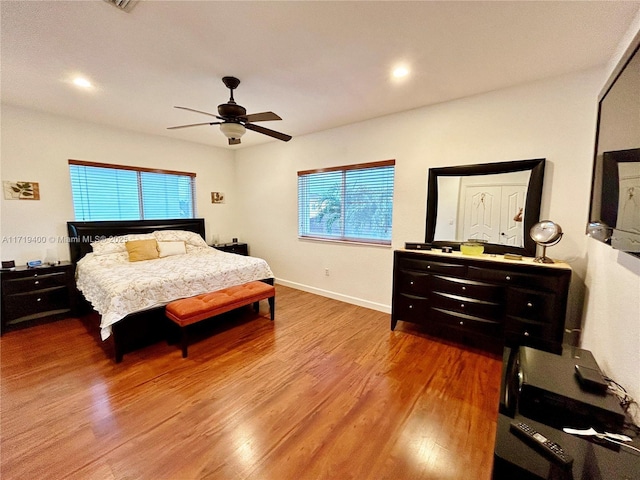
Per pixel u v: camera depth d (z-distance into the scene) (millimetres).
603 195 1552
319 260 4230
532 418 1122
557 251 2408
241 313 3482
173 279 2729
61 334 2869
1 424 1666
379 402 1885
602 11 1517
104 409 1797
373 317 3387
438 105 2926
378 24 1656
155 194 4414
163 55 2006
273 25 1669
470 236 2830
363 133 3521
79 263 3377
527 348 1581
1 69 2219
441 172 2930
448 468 1407
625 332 1361
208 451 1497
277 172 4637
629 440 996
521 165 2490
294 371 2244
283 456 1472
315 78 2348
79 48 1915
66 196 3523
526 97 2455
